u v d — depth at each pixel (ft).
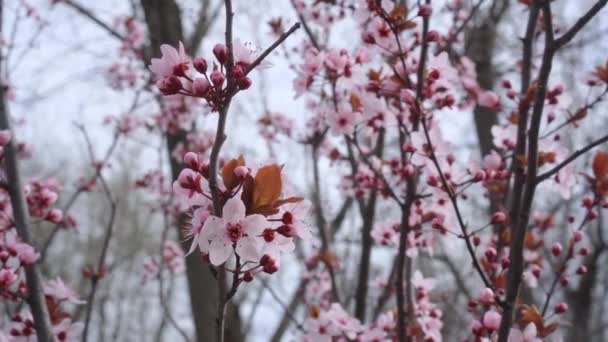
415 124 10.09
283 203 5.48
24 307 11.91
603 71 10.77
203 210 5.74
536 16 9.96
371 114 10.96
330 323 11.80
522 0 10.85
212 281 14.42
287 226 5.60
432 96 10.45
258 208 5.45
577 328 31.12
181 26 17.79
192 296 14.49
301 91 11.33
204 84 5.41
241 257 5.46
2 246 8.89
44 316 8.62
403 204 9.93
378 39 10.50
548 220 15.10
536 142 8.29
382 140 14.03
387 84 10.31
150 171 20.40
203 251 5.32
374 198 13.41
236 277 5.54
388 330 11.54
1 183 9.40
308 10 16.56
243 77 5.37
